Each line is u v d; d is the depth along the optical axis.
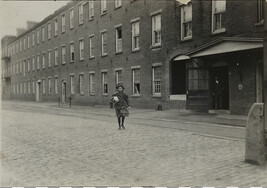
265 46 7.02
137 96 23.34
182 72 20.77
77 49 32.56
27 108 28.73
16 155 7.83
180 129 12.03
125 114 12.31
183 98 19.38
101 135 10.98
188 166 6.53
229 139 9.56
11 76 56.31
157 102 21.41
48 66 40.44
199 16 18.22
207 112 17.66
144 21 22.58
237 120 14.00
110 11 26.67
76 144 9.31
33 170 6.34
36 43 44.44
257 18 14.93
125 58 24.77
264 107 6.98
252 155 6.64
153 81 21.98
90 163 6.91
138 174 5.98
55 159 7.34
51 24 39.09
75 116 19.31
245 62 15.39
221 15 17.22
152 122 14.73
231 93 16.17
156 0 21.41
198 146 8.65
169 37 20.38
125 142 9.48
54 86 38.84
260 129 6.55
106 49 27.47
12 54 55.69
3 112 23.31
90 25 29.88
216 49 15.22
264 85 7.07
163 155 7.61
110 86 26.81
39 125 14.49
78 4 32.16
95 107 26.98
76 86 32.94
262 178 5.61
